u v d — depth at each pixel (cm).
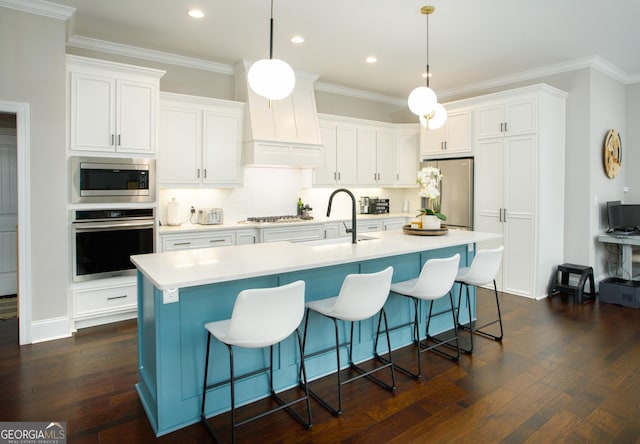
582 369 286
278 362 254
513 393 253
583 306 441
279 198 549
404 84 580
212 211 467
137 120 380
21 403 240
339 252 276
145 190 386
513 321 392
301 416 228
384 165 616
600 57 463
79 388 259
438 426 218
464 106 524
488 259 310
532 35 399
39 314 335
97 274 365
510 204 483
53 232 338
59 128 337
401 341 328
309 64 488
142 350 250
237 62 480
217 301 228
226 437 209
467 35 399
